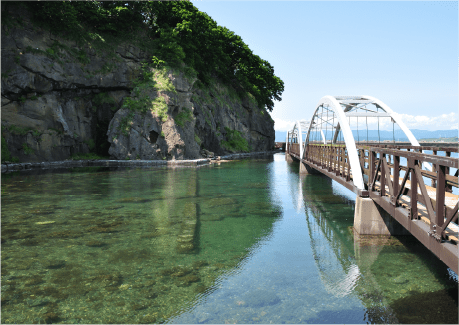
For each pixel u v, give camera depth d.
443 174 4.51
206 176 22.73
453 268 4.02
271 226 9.91
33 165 25.50
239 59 61.12
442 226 4.44
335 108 11.73
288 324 4.48
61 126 28.80
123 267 6.53
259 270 6.48
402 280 5.94
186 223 10.16
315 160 19.78
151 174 23.41
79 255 7.21
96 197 14.38
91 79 31.38
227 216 11.16
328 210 12.28
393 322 4.49
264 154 58.09
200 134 42.50
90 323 4.48
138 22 37.88
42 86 27.28
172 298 5.23
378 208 8.62
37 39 27.48
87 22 32.78
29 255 7.17
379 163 7.89
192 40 42.44
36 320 4.55
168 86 33.53
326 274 6.27
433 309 4.86
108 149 32.66
